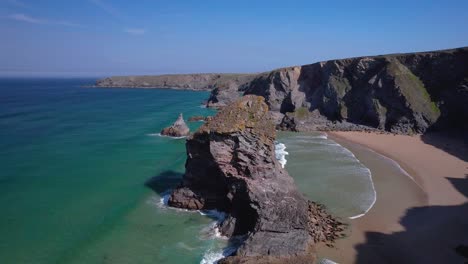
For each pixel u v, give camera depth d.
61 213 34.25
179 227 31.88
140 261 26.72
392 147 62.72
